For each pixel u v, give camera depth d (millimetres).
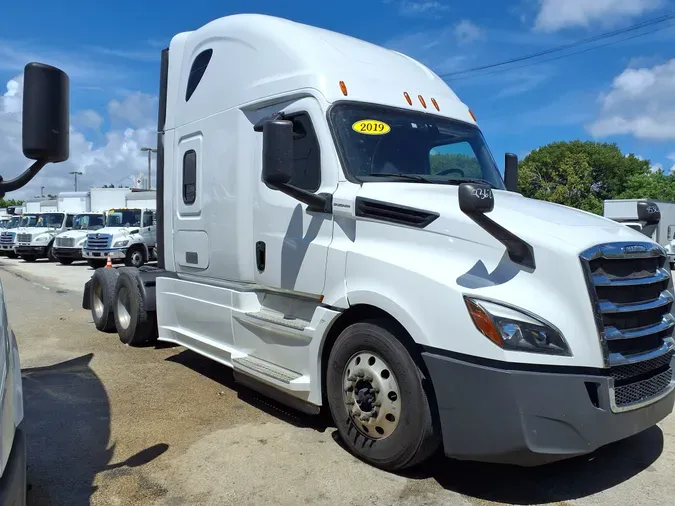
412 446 3568
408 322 3492
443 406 3357
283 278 4590
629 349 3434
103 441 4332
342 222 4137
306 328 4285
